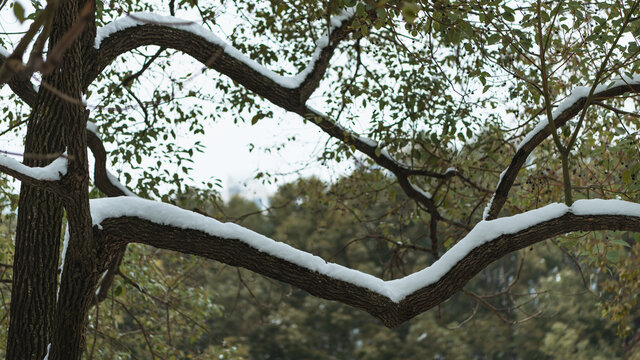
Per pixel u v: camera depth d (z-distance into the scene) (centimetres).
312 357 2814
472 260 510
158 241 491
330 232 2745
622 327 873
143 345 1116
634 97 550
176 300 1002
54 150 519
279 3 704
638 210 508
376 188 901
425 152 777
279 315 2794
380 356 2698
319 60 694
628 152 555
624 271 835
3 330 879
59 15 379
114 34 577
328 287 500
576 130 505
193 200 774
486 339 2623
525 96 708
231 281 2838
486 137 791
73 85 395
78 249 471
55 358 496
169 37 613
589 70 637
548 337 2291
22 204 536
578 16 523
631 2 527
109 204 488
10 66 198
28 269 531
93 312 975
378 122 738
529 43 523
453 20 483
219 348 1032
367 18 509
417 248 872
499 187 577
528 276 2703
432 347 2677
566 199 520
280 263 497
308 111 710
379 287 505
